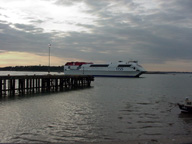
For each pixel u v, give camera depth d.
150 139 15.72
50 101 32.16
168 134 17.19
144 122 20.69
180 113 25.11
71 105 29.14
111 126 19.05
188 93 50.09
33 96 37.41
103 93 46.44
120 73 137.62
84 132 17.22
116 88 61.44
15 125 18.42
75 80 62.06
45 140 15.27
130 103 32.16
